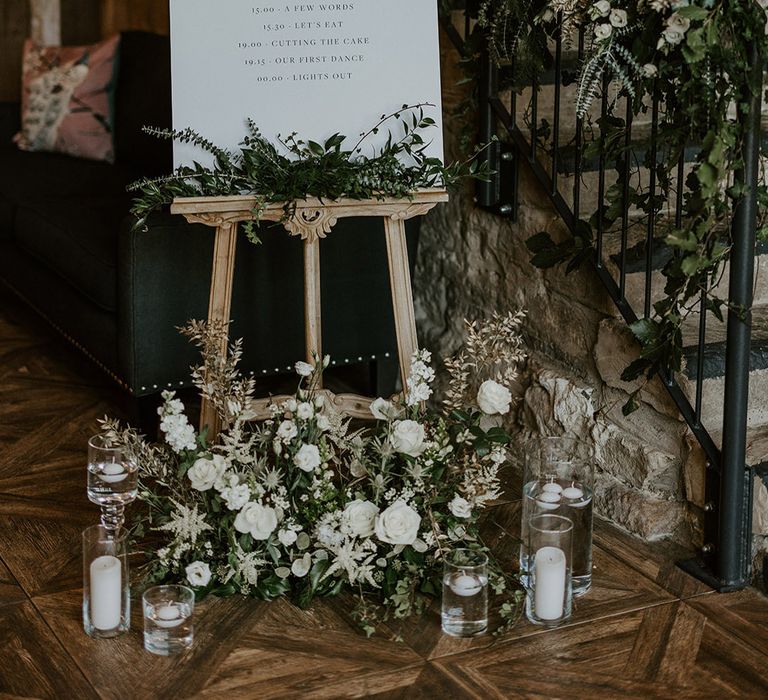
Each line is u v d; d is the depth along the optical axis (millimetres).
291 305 3100
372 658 1981
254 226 2486
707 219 2088
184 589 1971
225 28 2461
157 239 2881
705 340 2488
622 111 2809
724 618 2145
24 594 2172
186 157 2461
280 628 2072
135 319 2912
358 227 3131
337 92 2506
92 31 5422
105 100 4426
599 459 2643
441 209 3289
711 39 1985
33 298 3639
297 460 2121
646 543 2451
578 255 2500
